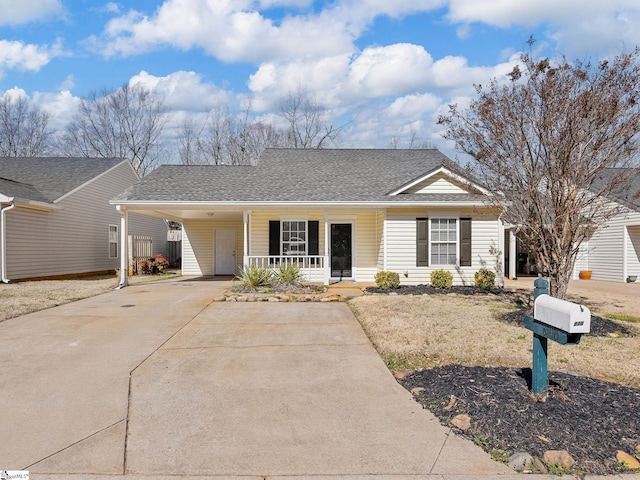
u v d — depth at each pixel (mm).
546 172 7801
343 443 3615
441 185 14000
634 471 3158
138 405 4387
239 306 9930
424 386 4793
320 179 15469
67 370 5449
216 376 5230
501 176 8453
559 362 5699
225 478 3139
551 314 3910
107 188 21547
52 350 6320
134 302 10555
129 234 23188
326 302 10562
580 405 4062
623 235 17141
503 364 5582
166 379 5133
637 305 10844
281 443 3619
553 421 3766
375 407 4320
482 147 8398
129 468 3258
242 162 36844
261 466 3281
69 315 8875
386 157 18047
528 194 8023
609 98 7316
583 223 7984
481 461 3334
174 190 14406
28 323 8125
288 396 4613
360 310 9312
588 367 5488
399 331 7309
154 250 26141
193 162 37125
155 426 3934
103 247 21203
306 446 3570
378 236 15031
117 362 5766
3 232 14812
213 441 3656
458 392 4461
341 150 19094
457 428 3836
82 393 4703
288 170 16594
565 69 7578
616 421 3754
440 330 7414
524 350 6180
